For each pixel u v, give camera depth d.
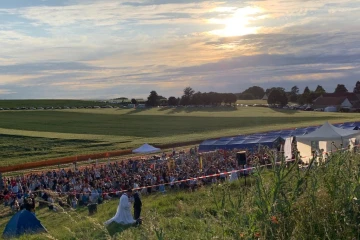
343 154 6.79
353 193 5.65
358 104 148.50
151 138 75.94
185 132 85.44
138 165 42.53
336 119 101.19
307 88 190.62
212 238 5.64
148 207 16.91
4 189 33.94
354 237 5.11
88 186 30.14
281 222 5.37
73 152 62.91
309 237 5.27
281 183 5.72
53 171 41.91
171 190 28.47
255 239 5.33
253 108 157.25
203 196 14.30
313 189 5.66
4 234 17.89
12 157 60.41
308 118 107.56
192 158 43.00
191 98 181.25
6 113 138.38
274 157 6.53
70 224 16.52
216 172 30.67
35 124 107.50
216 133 80.56
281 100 171.25
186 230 6.86
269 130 79.69
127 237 6.94
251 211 5.70
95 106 181.12
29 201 25.38
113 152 59.50
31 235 14.83
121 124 105.94
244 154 19.33
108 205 23.73
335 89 179.38
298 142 30.50
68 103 195.62
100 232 9.27
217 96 178.00
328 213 5.52
